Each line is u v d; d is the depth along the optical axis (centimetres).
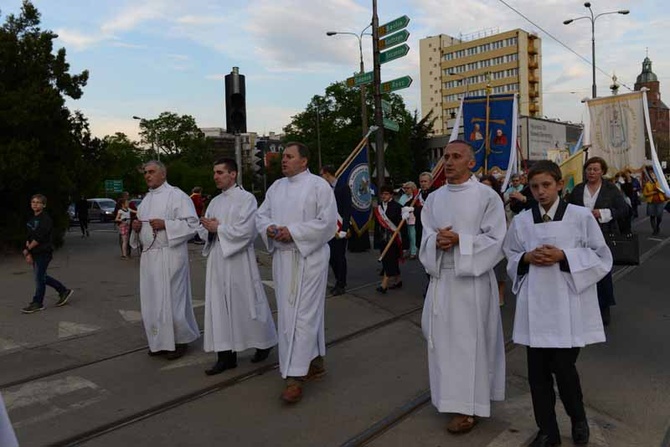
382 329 685
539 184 365
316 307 479
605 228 647
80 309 796
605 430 397
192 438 406
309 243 470
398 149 5491
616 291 848
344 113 5338
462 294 392
